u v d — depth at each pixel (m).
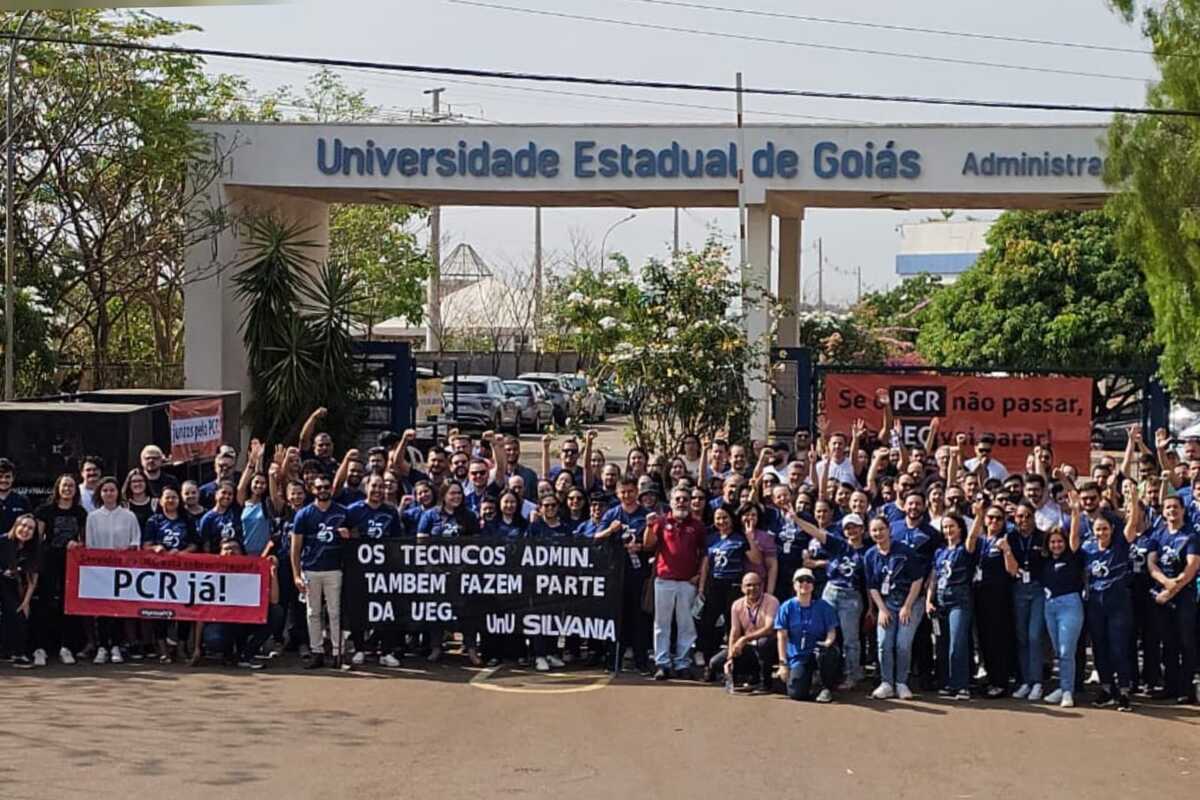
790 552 14.48
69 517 15.10
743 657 13.92
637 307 22.12
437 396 33.50
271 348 26.55
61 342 31.34
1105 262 38.44
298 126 26.89
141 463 16.81
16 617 14.67
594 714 12.95
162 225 30.33
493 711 13.03
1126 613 13.52
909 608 13.73
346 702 13.30
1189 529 13.80
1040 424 22.70
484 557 14.97
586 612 14.86
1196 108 18.31
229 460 15.76
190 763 11.16
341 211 43.88
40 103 28.33
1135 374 22.89
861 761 11.46
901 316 59.84
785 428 24.50
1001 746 12.00
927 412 23.02
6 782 10.55
